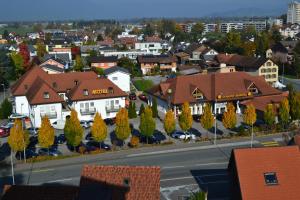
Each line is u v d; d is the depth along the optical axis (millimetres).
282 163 34719
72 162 53531
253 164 34438
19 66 129875
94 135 56969
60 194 32938
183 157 54656
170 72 138250
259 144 59812
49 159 54531
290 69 133375
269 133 64938
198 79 80250
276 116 71062
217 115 75938
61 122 71000
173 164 52094
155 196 31828
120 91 77938
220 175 48312
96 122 56781
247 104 75938
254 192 33250
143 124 59469
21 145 52812
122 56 161375
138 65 145625
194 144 60375
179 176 48219
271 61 114688
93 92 75875
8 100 85625
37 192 33125
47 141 54531
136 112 78000
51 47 191625
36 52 177125
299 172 34438
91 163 52875
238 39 178750
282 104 67000
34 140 62000
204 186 45344
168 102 76188
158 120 75312
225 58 135375
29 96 74625
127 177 32625
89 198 30375
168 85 80562
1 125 74125
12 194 33062
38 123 71812
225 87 79250
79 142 56219
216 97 77062
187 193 43625
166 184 46031
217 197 42594
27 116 77438
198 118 74438
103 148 58156
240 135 64125
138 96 98500
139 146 59375
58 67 119750
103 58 140125
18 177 48750
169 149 58188
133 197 31719
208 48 164500
